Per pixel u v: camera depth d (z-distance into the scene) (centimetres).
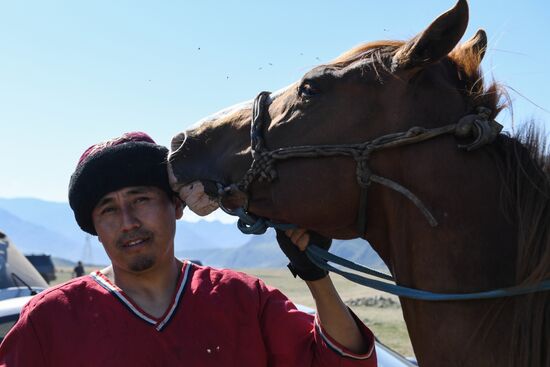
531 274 226
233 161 276
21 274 612
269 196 270
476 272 236
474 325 235
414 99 247
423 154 243
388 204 251
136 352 251
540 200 234
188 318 264
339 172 253
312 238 277
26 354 250
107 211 270
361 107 252
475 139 241
